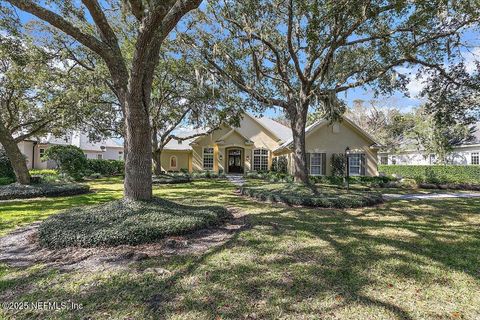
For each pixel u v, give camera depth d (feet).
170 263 12.01
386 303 8.86
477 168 54.29
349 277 10.72
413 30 27.40
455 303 8.91
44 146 83.82
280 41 34.63
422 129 67.10
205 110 52.65
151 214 16.65
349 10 23.49
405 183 48.65
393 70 30.63
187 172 75.51
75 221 15.56
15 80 36.37
